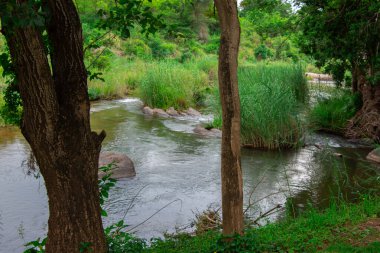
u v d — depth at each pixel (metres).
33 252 4.93
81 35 4.27
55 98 4.11
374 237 5.48
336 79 15.23
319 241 5.39
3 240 6.70
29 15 3.09
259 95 12.61
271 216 7.59
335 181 9.44
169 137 13.77
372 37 12.21
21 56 3.91
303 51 14.72
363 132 13.27
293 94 13.95
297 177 9.82
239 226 4.95
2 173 9.77
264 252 5.05
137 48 31.89
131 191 8.88
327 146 12.49
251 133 12.40
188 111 18.17
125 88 23.52
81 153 4.32
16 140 12.75
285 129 12.44
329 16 12.95
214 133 14.17
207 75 24.14
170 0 37.03
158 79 19.42
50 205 4.41
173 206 8.16
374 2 11.63
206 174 10.05
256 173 10.12
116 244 5.27
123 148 12.31
